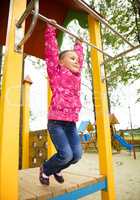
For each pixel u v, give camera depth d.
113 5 7.09
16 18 1.59
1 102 1.42
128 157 7.67
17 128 1.39
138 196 2.93
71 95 1.82
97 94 2.31
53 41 1.81
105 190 2.07
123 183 3.73
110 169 2.14
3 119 1.35
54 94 1.78
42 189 1.65
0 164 1.29
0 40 2.98
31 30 1.37
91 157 8.48
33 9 1.42
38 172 2.48
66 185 1.76
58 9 2.88
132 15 6.44
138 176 4.23
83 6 1.73
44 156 4.04
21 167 4.34
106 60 2.31
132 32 6.33
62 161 1.60
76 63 1.96
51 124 1.71
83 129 12.47
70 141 1.75
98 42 2.43
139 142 10.87
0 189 1.25
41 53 3.26
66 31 1.80
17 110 1.42
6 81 1.43
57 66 1.82
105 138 2.18
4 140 1.32
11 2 1.64
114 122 9.96
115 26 6.82
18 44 1.52
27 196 1.48
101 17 2.05
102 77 2.34
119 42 7.29
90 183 1.92
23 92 4.72
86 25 2.70
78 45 2.14
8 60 1.47
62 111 1.73
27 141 4.54
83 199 2.96
